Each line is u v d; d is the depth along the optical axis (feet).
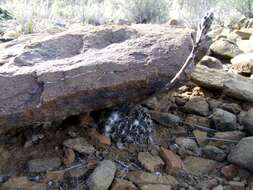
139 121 8.34
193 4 20.18
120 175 7.54
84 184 7.39
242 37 15.29
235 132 8.98
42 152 7.90
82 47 8.71
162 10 19.56
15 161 7.77
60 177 7.47
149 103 9.52
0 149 7.95
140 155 7.98
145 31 9.25
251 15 18.78
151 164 7.79
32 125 8.18
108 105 7.79
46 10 17.79
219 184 7.64
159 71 7.97
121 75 7.59
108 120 8.26
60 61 7.91
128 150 8.11
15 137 8.21
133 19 19.34
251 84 10.57
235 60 12.25
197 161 8.22
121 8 19.90
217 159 8.29
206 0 20.07
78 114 8.11
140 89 7.86
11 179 7.39
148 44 8.48
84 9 18.85
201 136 8.95
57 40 8.80
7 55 8.39
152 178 7.56
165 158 7.99
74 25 16.90
